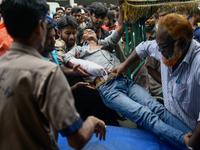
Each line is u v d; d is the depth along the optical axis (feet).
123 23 7.19
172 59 4.99
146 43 6.43
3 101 2.77
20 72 2.73
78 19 14.03
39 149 2.84
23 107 2.72
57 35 8.80
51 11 22.24
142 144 5.92
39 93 2.62
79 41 9.57
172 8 6.60
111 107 6.88
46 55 6.53
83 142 2.93
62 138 6.35
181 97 5.28
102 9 9.91
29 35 2.86
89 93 8.14
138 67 8.06
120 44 9.26
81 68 6.87
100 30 10.73
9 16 2.73
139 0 6.53
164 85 5.84
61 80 2.76
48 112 2.67
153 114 5.99
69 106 2.75
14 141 2.79
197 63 4.74
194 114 5.41
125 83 7.26
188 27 4.71
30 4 2.74
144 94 6.87
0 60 2.97
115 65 7.63
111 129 6.73
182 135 5.38
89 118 3.47
